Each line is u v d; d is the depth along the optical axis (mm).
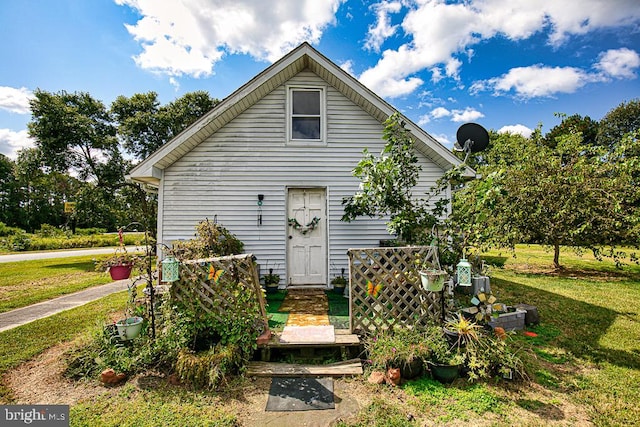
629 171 7082
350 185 6910
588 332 4664
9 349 4090
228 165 6758
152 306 3775
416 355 3268
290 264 6859
